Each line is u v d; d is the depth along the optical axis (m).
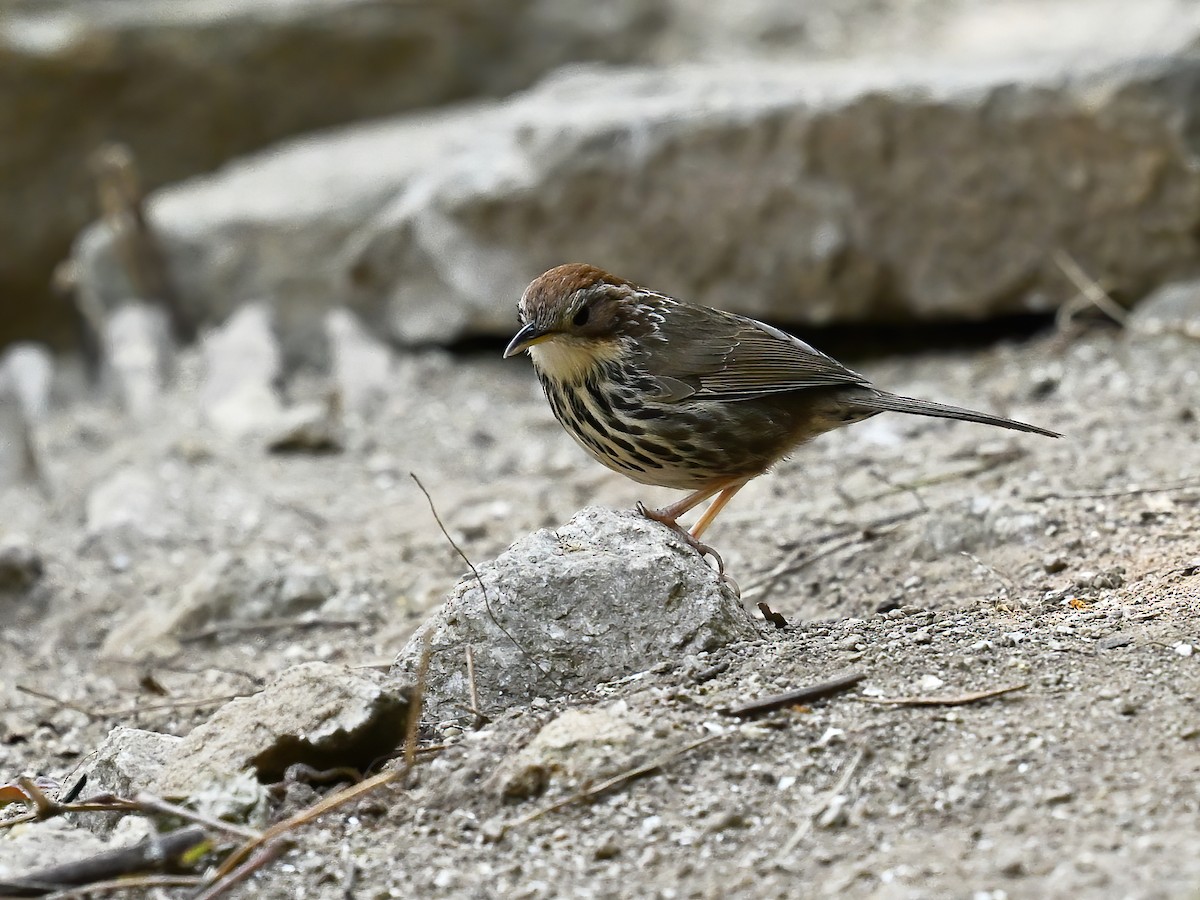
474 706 7.49
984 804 6.11
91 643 10.87
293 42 22.56
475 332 17.00
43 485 14.77
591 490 12.65
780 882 5.83
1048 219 14.75
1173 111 14.05
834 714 6.89
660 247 15.84
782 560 10.45
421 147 20.48
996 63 16.20
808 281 15.44
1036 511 10.07
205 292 18.86
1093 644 7.38
